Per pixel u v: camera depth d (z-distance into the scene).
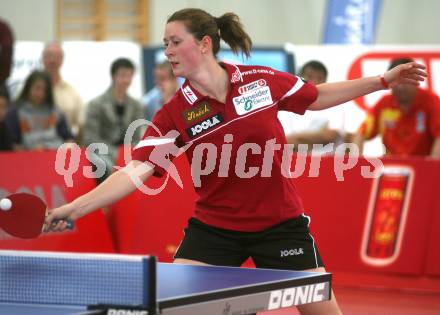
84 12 22.41
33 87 12.28
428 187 11.04
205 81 5.88
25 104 12.30
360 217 11.20
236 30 6.18
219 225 6.07
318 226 11.30
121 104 13.02
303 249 6.04
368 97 15.89
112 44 17.39
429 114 11.66
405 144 11.83
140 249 11.96
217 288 4.79
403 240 11.12
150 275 4.36
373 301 10.45
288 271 5.34
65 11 22.17
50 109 12.45
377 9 20.73
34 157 11.05
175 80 12.88
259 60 18.02
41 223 5.22
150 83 17.50
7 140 11.68
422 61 17.53
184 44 5.81
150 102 14.19
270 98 5.97
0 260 5.00
